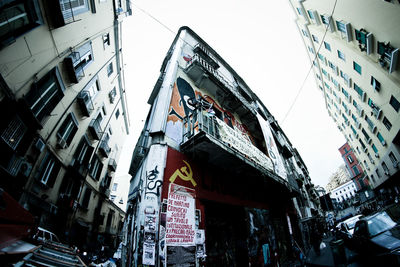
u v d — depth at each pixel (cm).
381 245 404
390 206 540
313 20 1602
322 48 1752
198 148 521
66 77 782
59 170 826
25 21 545
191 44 1015
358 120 1892
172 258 376
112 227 1653
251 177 726
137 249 362
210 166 604
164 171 459
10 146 532
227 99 941
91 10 872
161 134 530
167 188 439
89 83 1005
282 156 1516
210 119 571
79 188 1023
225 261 531
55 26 659
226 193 616
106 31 1062
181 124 625
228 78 1207
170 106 624
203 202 527
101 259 782
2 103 493
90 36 909
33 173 652
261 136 1168
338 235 1061
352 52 1309
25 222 359
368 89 1373
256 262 592
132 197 536
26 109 557
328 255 744
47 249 403
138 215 410
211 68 888
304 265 700
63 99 794
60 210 830
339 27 1332
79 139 996
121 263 465
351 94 1711
